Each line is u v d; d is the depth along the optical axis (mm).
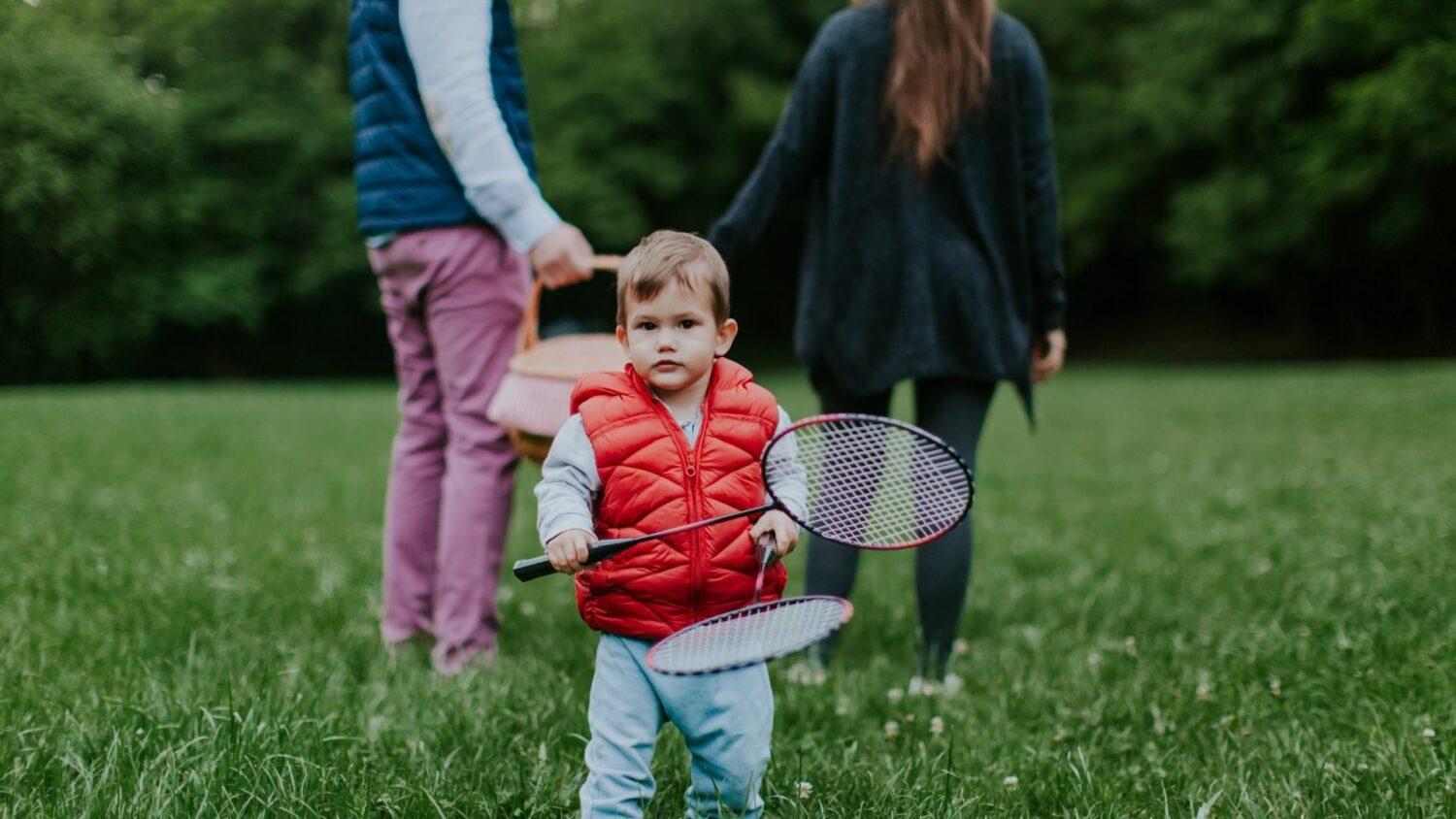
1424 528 4934
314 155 23156
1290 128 22734
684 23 28797
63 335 6188
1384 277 24766
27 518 5055
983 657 3559
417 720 2732
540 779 2420
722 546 2139
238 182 22438
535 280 3475
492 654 3305
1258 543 5012
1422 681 2969
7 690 2762
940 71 3141
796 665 3400
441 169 3186
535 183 3275
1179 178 26516
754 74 29297
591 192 27047
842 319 3314
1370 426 9969
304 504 5945
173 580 3998
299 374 27609
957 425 3316
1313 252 23281
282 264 23953
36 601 3682
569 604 4125
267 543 4805
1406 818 2217
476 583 3295
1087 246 27750
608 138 28016
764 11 28656
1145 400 14508
